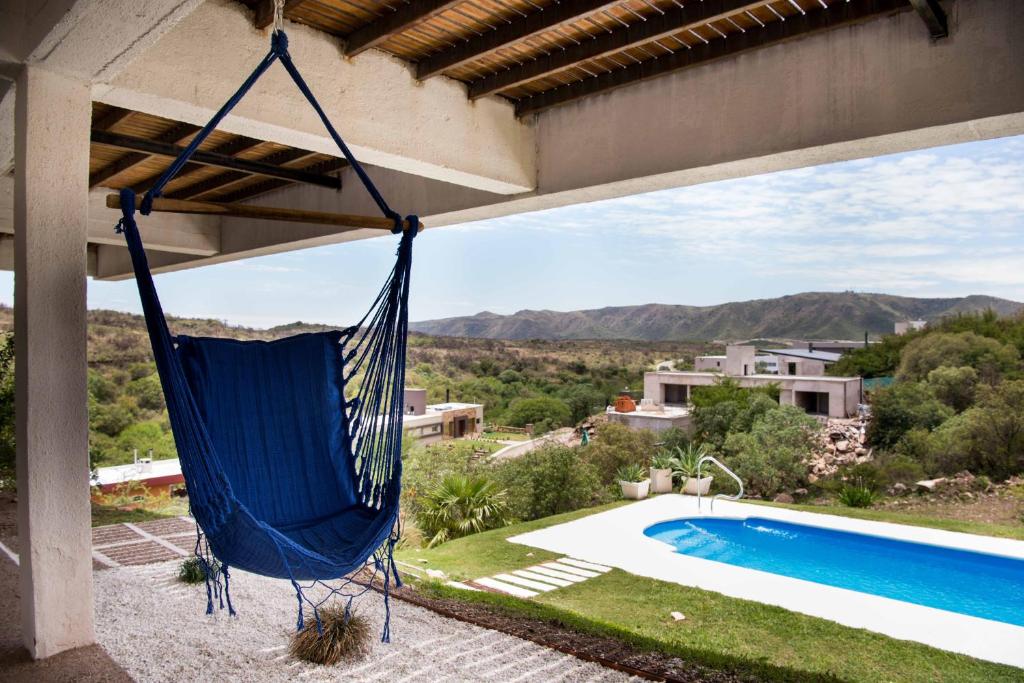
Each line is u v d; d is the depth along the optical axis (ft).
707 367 118.73
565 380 149.38
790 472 51.06
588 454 48.83
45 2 7.89
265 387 9.16
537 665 11.61
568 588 20.10
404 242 9.14
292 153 17.83
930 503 45.57
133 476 50.70
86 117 9.36
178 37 9.91
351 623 12.10
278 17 8.16
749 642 15.53
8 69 8.91
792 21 11.14
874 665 14.17
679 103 12.76
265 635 12.66
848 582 25.20
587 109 14.11
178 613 13.71
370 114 11.96
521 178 14.70
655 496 38.78
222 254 24.58
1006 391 51.78
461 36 11.56
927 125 10.12
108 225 22.33
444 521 30.35
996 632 16.71
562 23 10.36
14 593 12.54
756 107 11.82
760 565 27.32
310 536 8.85
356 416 9.48
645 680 11.10
